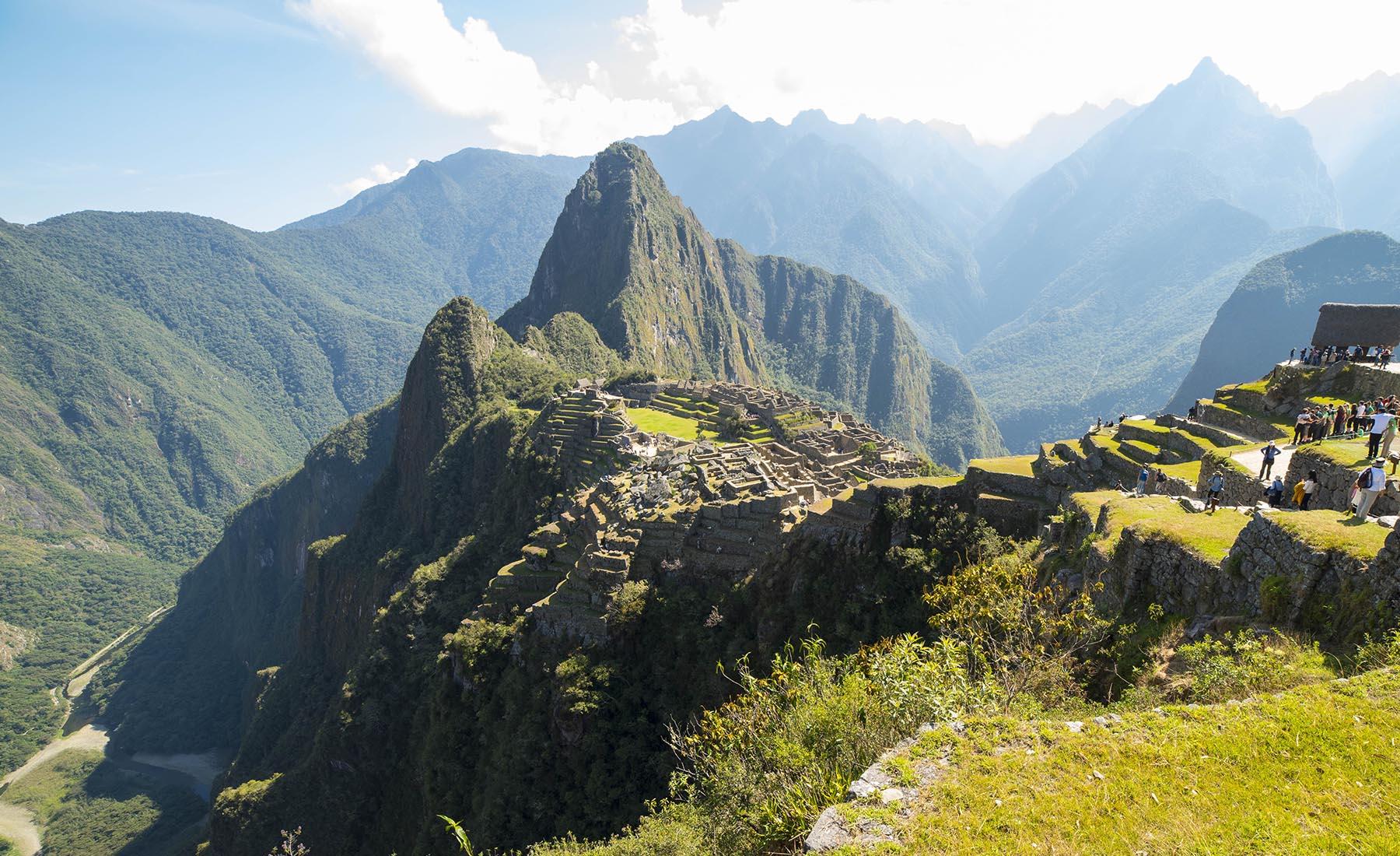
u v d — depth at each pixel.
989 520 42.47
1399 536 13.59
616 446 88.69
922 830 9.70
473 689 59.25
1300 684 12.68
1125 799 9.86
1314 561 15.31
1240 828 9.13
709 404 131.25
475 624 62.62
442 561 97.06
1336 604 14.80
